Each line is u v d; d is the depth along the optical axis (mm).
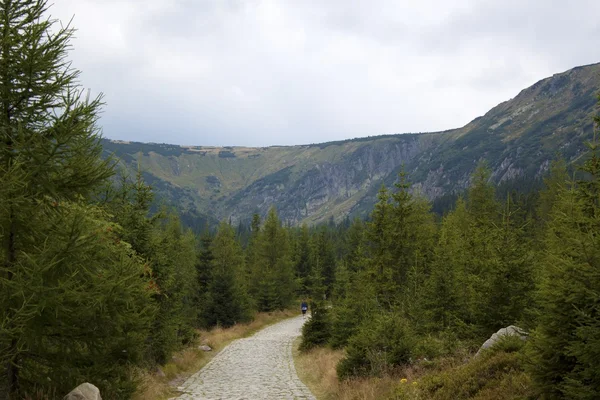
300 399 12578
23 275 6625
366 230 29234
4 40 6805
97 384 8180
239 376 16672
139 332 8883
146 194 15164
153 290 11773
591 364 5277
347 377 12852
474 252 21406
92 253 7504
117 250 8500
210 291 35062
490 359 8953
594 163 11039
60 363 7227
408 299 20438
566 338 5926
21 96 7082
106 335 7477
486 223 22594
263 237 56469
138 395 10773
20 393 7145
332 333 21312
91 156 7477
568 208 10594
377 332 13133
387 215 28719
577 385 5625
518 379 7500
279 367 19078
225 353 23125
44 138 7098
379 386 10992
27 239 6926
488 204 39250
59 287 6258
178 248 24312
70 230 6695
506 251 13711
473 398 7887
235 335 31188
